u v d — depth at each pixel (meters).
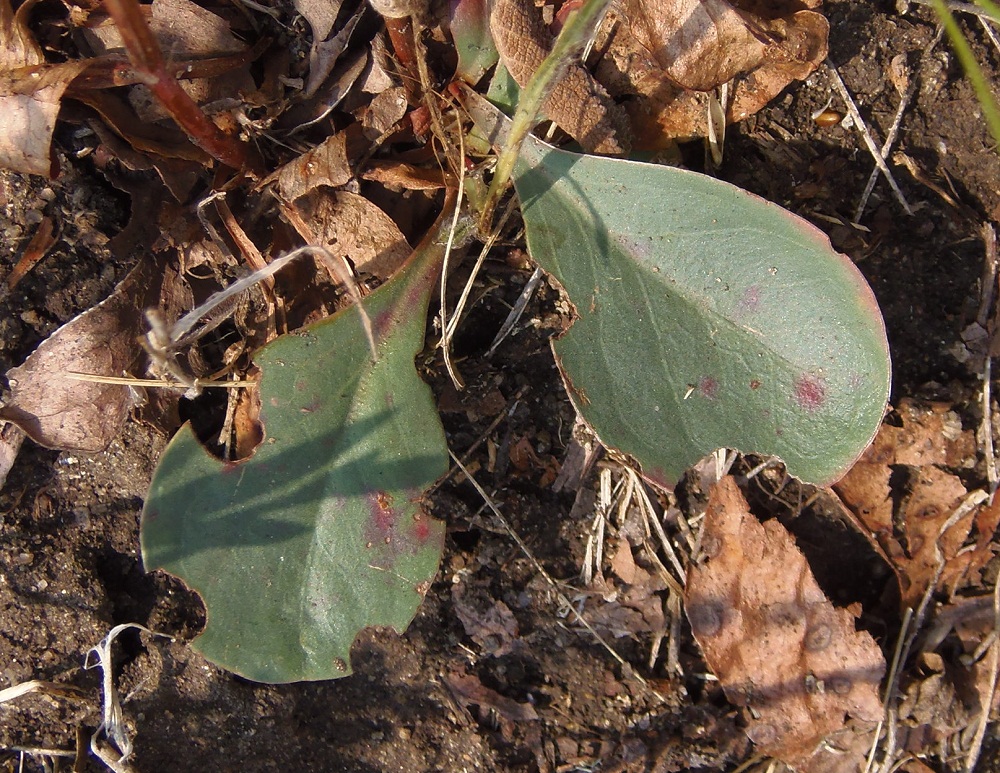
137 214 0.26
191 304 0.27
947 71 0.28
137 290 0.26
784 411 0.26
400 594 0.26
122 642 0.28
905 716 0.29
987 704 0.29
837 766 0.28
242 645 0.26
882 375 0.25
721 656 0.28
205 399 0.27
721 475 0.28
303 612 0.26
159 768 0.28
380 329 0.26
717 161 0.28
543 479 0.28
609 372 0.26
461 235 0.27
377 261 0.27
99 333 0.26
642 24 0.26
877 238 0.28
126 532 0.28
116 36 0.26
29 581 0.27
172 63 0.25
